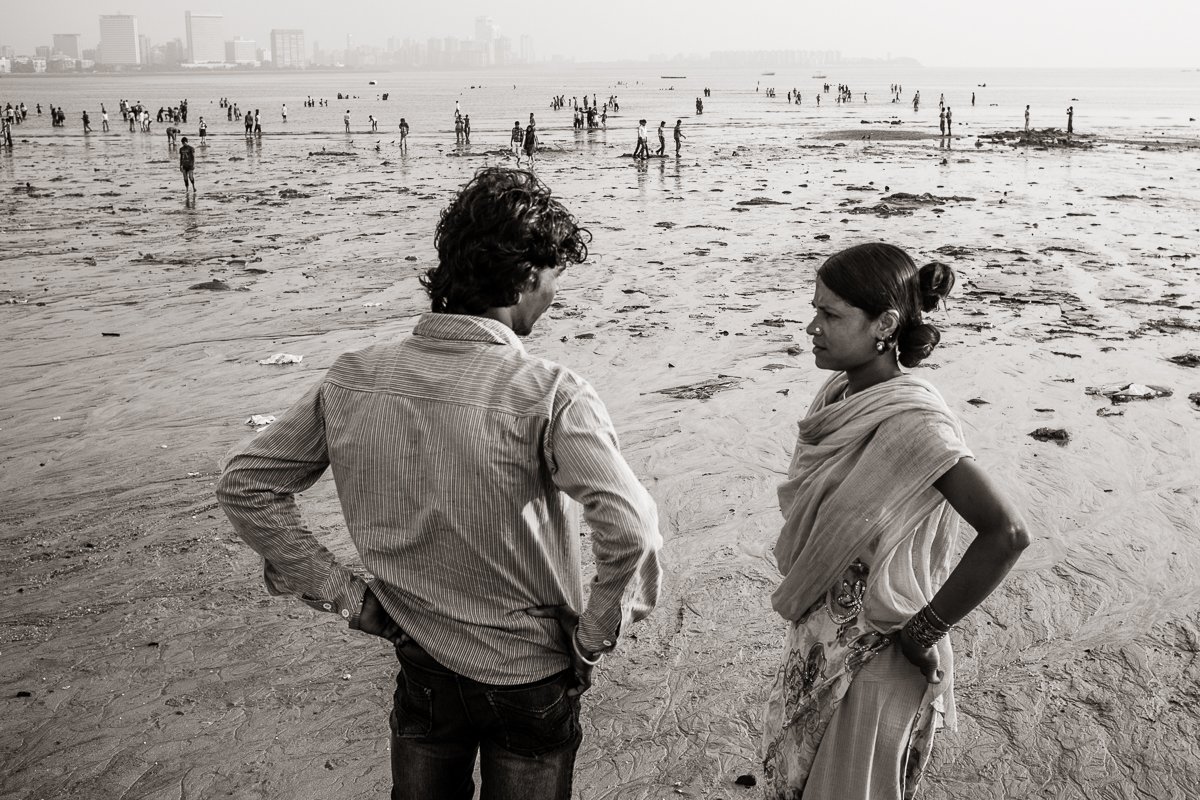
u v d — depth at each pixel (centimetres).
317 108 9788
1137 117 6644
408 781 239
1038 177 2872
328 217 2180
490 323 225
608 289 1383
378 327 1188
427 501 217
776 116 7038
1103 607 511
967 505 229
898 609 242
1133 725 407
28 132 6194
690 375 966
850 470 246
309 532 233
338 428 226
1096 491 665
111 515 651
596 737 407
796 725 261
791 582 259
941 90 13675
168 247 1792
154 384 964
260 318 1238
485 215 221
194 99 12775
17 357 1068
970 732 405
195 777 383
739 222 2028
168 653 476
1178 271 1449
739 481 704
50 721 421
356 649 478
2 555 593
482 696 225
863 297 243
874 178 2895
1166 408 832
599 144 4600
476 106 9919
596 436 216
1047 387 898
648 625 504
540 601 226
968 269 1488
